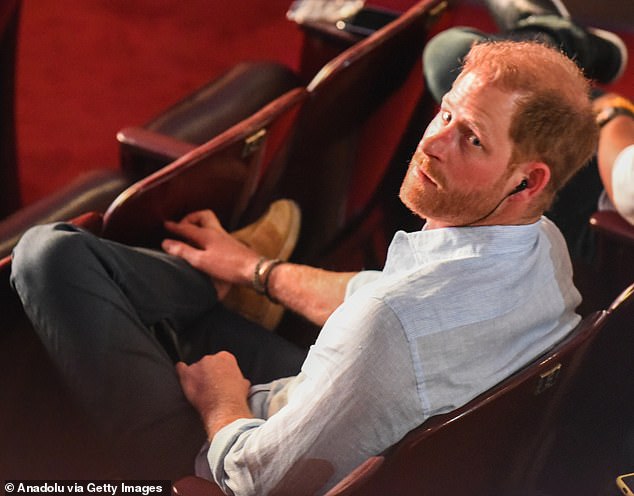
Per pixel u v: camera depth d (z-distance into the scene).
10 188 7.16
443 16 5.68
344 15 6.81
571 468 4.88
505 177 3.51
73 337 3.91
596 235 4.93
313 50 6.93
